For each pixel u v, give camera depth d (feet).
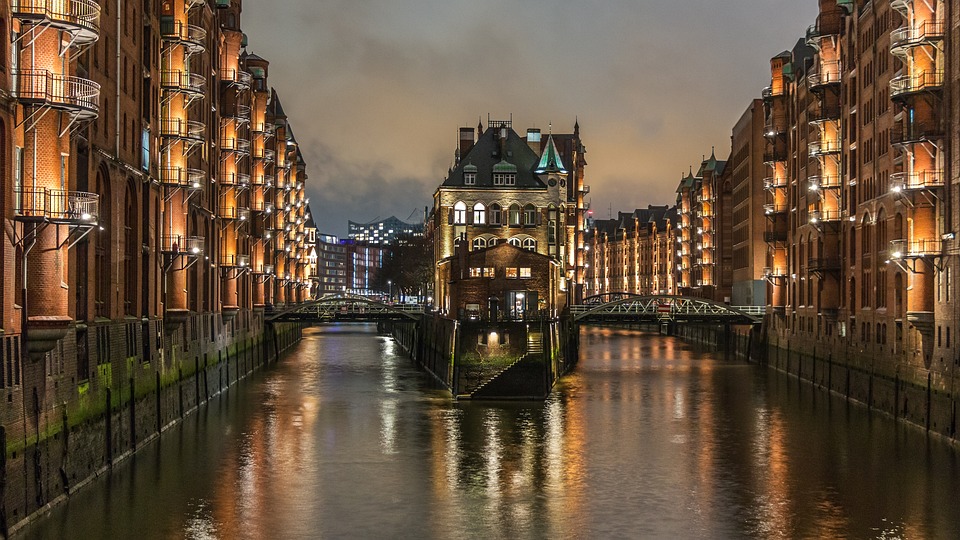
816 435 187.11
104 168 150.92
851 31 249.96
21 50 116.26
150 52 182.80
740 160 422.41
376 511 132.26
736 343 380.78
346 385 267.80
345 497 139.13
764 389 261.03
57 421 124.57
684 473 155.02
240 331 283.59
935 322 183.52
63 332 118.52
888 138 215.10
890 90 214.28
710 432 190.60
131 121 168.96
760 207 386.73
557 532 123.65
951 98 177.78
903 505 135.85
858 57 242.17
